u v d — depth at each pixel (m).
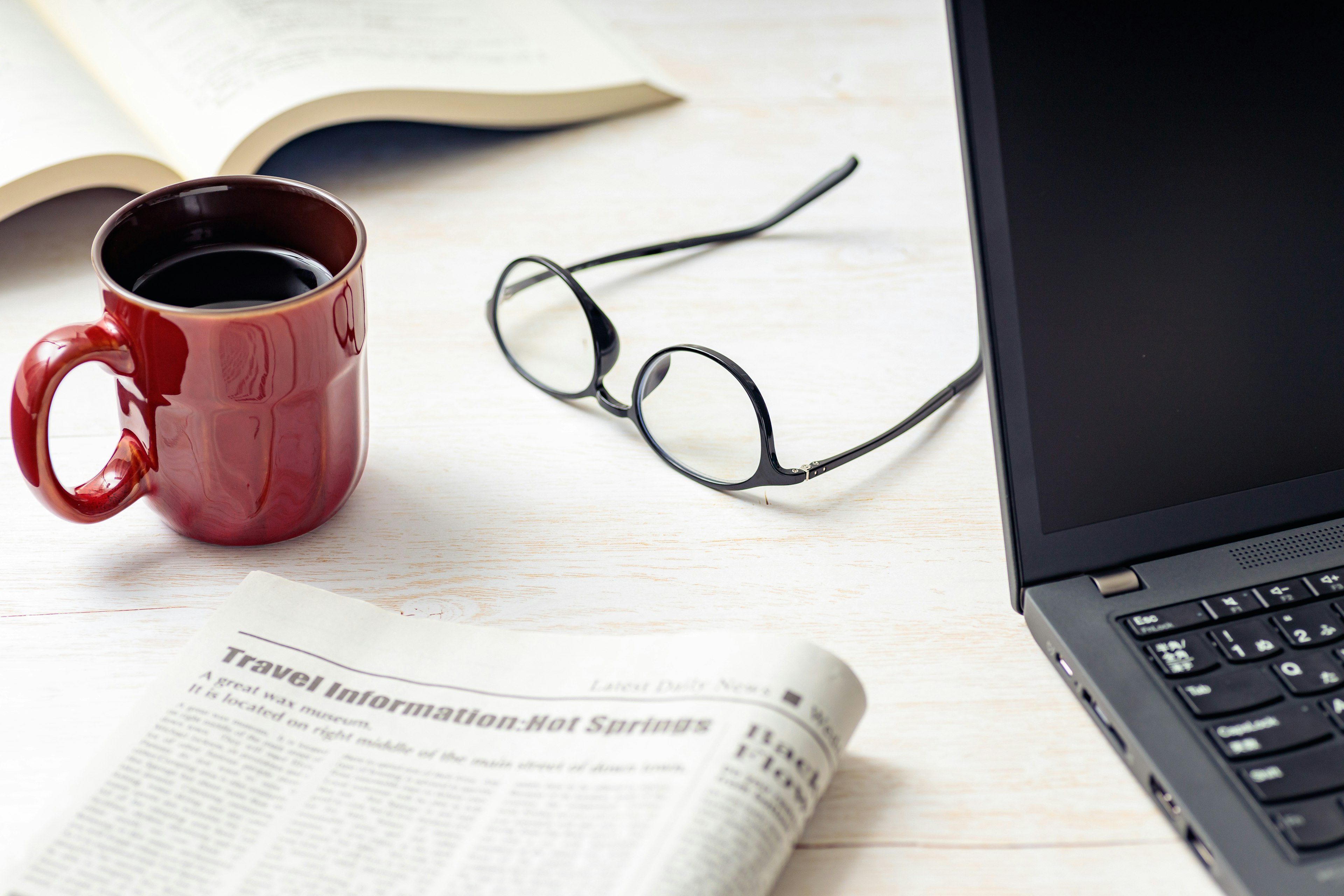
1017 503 0.45
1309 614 0.44
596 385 0.61
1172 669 0.42
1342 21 0.47
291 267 0.51
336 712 0.43
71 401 0.61
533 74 0.83
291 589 0.48
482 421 0.61
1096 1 0.44
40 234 0.73
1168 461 0.46
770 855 0.37
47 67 0.74
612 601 0.50
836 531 0.54
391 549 0.53
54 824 0.38
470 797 0.39
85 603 0.49
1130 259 0.45
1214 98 0.46
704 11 1.00
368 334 0.67
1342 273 0.48
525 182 0.80
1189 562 0.46
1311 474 0.48
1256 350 0.47
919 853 0.40
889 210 0.78
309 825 0.39
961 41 0.42
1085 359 0.45
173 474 0.49
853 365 0.65
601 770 0.40
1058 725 0.45
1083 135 0.44
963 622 0.49
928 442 0.60
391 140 0.84
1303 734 0.40
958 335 0.67
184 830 0.38
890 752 0.44
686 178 0.81
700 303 0.69
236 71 0.75
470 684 0.44
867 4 1.01
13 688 0.46
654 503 0.56
